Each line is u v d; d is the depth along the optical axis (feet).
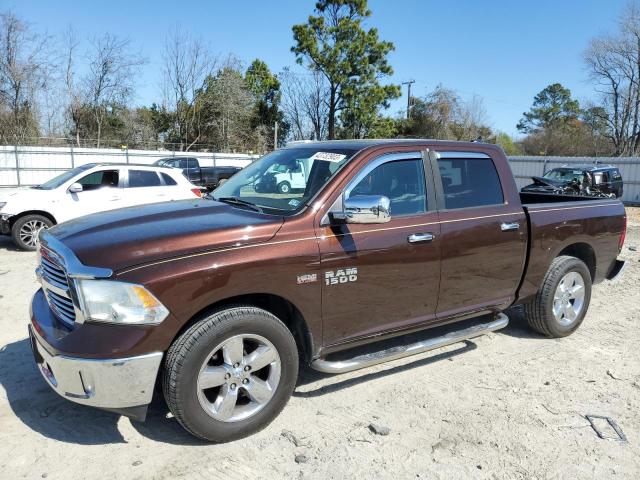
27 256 29.14
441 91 159.74
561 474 9.99
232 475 9.70
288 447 10.60
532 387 13.58
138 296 9.31
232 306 10.50
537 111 282.56
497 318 15.49
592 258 17.69
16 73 111.65
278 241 10.77
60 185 31.55
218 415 10.31
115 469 9.78
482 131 166.50
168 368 9.71
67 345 9.32
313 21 126.11
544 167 99.55
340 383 13.58
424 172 13.32
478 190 14.42
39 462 9.97
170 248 9.91
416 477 9.77
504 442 11.02
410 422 11.73
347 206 11.12
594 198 18.54
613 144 173.68
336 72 128.06
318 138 141.38
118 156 96.58
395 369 14.51
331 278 11.38
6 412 11.76
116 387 9.32
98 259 9.56
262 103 154.20
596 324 18.83
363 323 12.23
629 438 11.28
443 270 13.28
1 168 87.71
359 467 10.01
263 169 13.99
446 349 16.05
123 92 131.34
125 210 12.55
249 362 10.55
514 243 14.78
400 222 12.55
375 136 131.44
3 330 16.79
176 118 147.23
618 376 14.35
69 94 125.90
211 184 74.59
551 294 16.15
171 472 9.73
